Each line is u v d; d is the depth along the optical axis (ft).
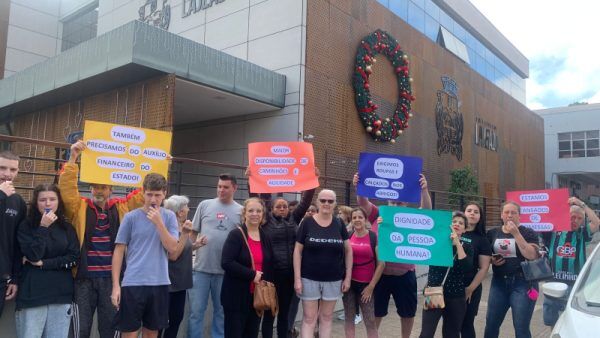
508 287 16.97
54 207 13.39
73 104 43.14
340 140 43.75
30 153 47.98
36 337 13.07
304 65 40.52
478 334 23.18
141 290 12.77
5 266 12.70
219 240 17.30
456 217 16.44
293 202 22.24
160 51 32.60
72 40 76.07
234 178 17.81
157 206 13.12
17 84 44.45
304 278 16.02
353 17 46.93
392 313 26.68
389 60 51.88
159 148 16.49
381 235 16.16
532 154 102.58
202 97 38.34
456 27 76.18
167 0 52.90
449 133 65.36
